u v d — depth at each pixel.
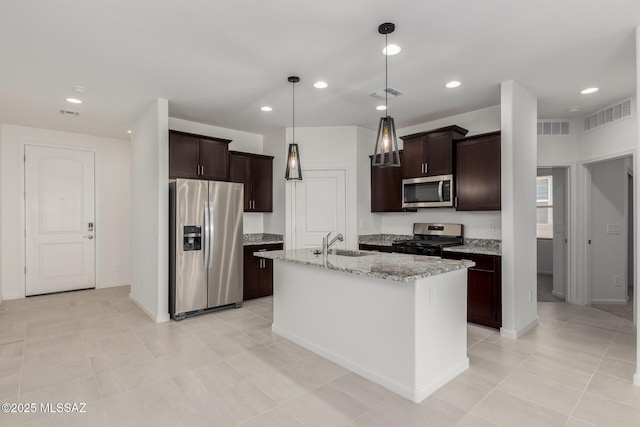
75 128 5.00
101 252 5.55
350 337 2.70
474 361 2.83
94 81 3.29
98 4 2.08
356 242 4.96
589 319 3.96
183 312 3.94
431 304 2.38
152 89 3.53
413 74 3.19
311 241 5.07
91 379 2.53
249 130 5.29
